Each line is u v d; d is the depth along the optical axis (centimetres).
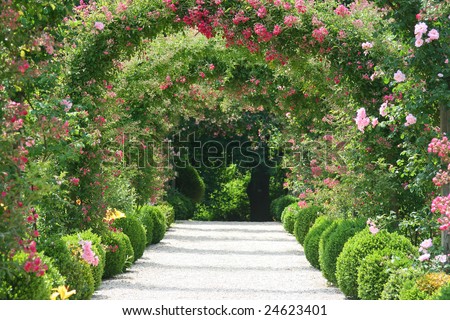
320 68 1008
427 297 612
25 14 654
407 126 761
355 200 980
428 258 692
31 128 650
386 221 804
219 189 2900
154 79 1206
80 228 917
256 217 2814
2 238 531
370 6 886
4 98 567
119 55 911
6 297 571
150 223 1520
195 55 1169
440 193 769
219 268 1209
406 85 732
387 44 830
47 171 678
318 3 889
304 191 1546
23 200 566
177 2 861
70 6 712
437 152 679
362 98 891
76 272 741
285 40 857
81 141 784
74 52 888
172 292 944
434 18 693
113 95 951
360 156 955
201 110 1855
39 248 725
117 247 1023
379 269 773
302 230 1499
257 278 1093
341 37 847
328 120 1138
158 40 1144
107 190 955
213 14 849
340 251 965
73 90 885
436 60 712
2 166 554
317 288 994
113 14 883
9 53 582
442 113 729
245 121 2316
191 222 2369
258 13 829
